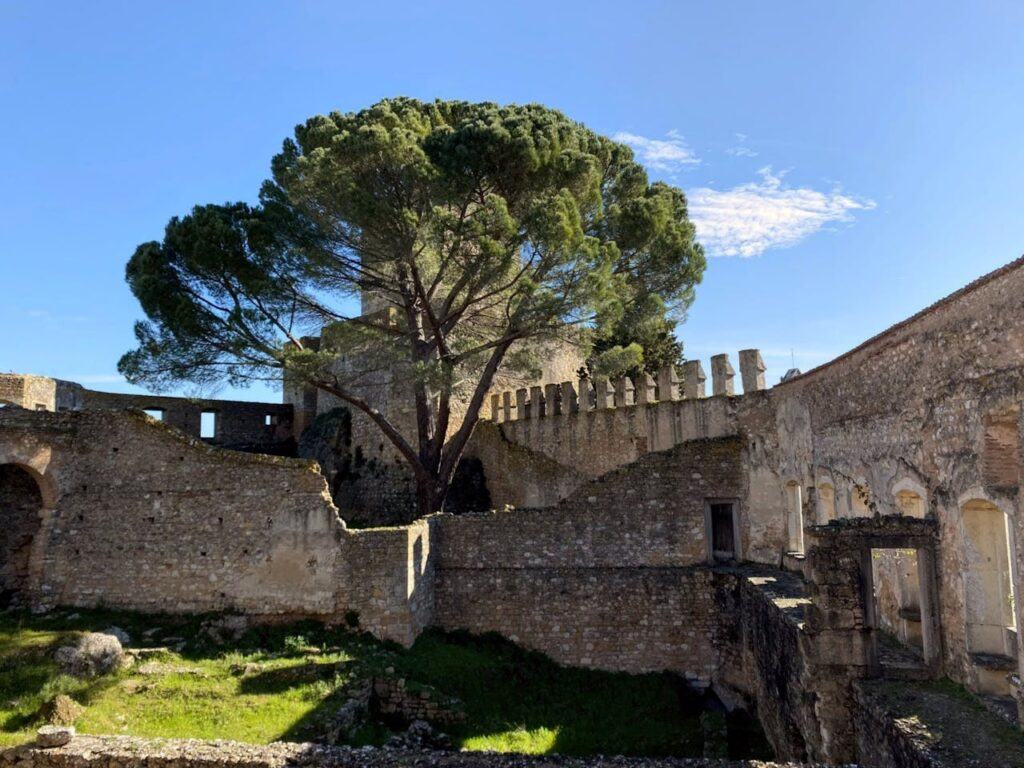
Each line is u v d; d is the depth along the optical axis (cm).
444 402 2503
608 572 2155
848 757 1216
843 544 1270
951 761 894
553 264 2239
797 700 1361
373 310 3538
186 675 1719
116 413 2269
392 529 2038
